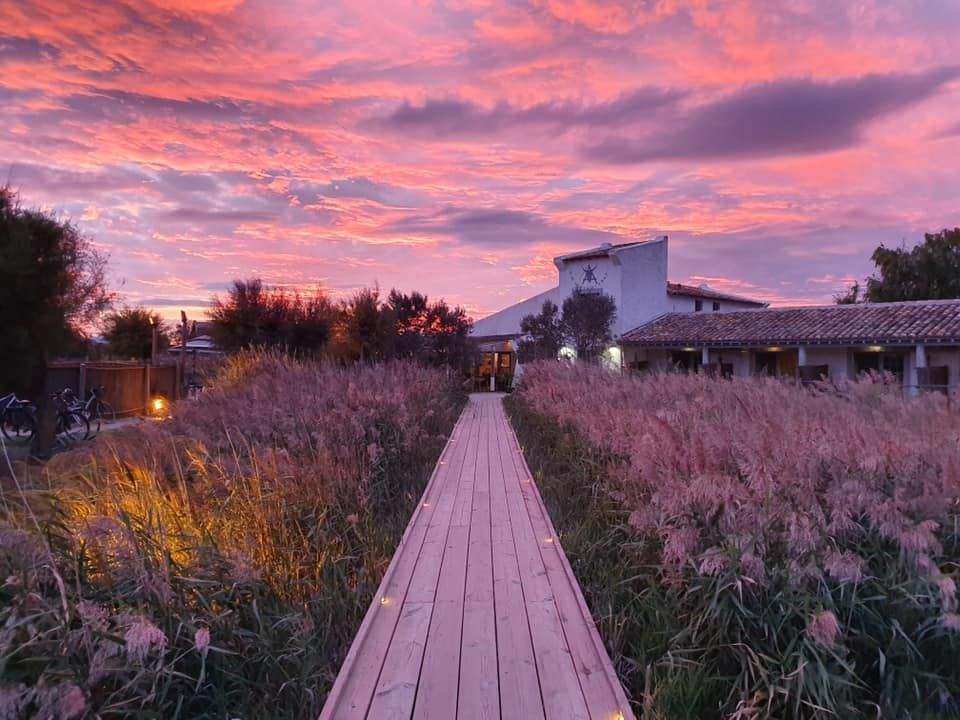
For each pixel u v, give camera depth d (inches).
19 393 500.7
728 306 1508.4
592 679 139.3
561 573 205.5
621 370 605.9
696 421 235.5
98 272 650.8
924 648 145.5
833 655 130.5
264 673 139.5
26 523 146.3
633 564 189.6
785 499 157.5
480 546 236.1
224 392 411.5
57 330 462.3
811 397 317.7
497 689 135.3
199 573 148.3
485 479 367.6
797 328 968.9
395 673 141.9
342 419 311.0
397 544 238.2
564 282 1320.1
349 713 126.8
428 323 1202.6
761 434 181.9
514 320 1589.6
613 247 1283.2
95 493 202.1
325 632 161.8
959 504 162.7
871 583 146.3
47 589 128.6
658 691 132.9
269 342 886.4
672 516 166.4
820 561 143.2
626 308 1235.9
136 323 1450.5
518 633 161.6
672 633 150.2
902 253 1438.2
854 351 922.1
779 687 128.2
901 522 145.9
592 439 296.0
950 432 208.4
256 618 145.9
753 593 141.7
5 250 414.3
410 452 365.4
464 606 178.9
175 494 203.8
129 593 132.1
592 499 269.4
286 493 221.8
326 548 198.5
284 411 322.0
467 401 1008.9
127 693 115.8
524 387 768.9
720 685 139.1
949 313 869.8
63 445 506.9
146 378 826.2
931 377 784.9
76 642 114.2
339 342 928.3
